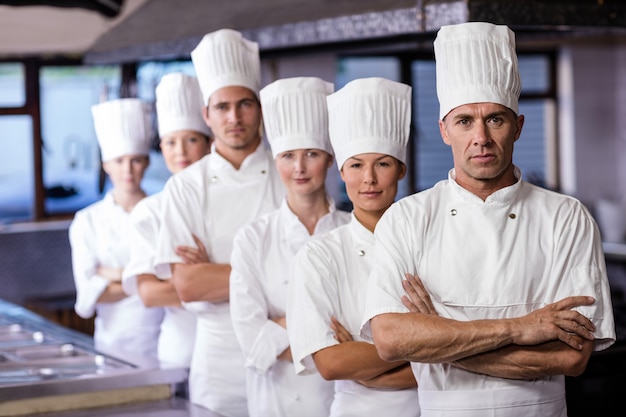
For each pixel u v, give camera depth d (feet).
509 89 7.29
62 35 15.34
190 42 12.87
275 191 10.93
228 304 10.62
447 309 7.44
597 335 7.26
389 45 13.10
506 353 7.22
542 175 22.49
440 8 8.97
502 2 8.82
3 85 18.86
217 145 10.98
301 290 8.52
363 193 8.50
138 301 13.46
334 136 8.77
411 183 21.07
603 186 22.45
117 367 11.02
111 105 13.56
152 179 19.70
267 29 11.39
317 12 10.66
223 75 10.62
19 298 18.66
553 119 22.41
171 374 10.57
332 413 8.74
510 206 7.45
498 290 7.36
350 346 8.26
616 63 22.25
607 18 9.38
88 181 19.67
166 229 10.74
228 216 10.82
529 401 7.46
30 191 19.33
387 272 7.54
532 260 7.39
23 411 9.84
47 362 11.35
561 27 9.40
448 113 7.40
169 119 12.42
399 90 8.56
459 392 7.50
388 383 8.32
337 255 8.59
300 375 9.03
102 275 13.65
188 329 11.80
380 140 8.46
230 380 10.60
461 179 7.50
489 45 7.27
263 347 9.47
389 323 7.32
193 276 10.46
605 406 11.29
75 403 10.07
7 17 15.24
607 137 22.40
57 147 19.39
